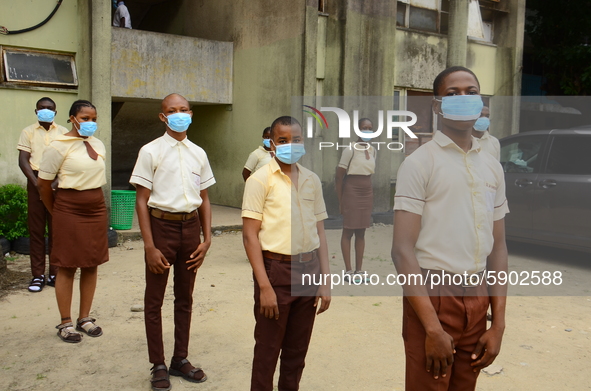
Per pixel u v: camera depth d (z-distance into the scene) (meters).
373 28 9.47
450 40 10.34
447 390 2.10
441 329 2.00
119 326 4.22
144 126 10.40
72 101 7.64
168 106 3.28
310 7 8.80
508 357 3.78
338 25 9.27
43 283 5.17
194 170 3.35
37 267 5.13
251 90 9.72
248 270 6.01
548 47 13.86
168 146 3.30
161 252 3.24
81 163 3.86
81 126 3.87
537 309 4.89
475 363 2.13
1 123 7.07
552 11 13.24
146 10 12.09
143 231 3.20
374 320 4.43
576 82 13.29
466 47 10.48
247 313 4.56
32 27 7.24
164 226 3.25
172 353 3.76
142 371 3.46
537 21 13.75
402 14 10.66
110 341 3.93
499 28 12.16
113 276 5.60
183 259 3.36
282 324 2.60
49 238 5.16
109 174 7.46
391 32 9.70
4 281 5.25
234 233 8.27
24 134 5.13
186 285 3.38
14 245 6.46
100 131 7.43
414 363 2.10
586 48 12.54
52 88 7.40
